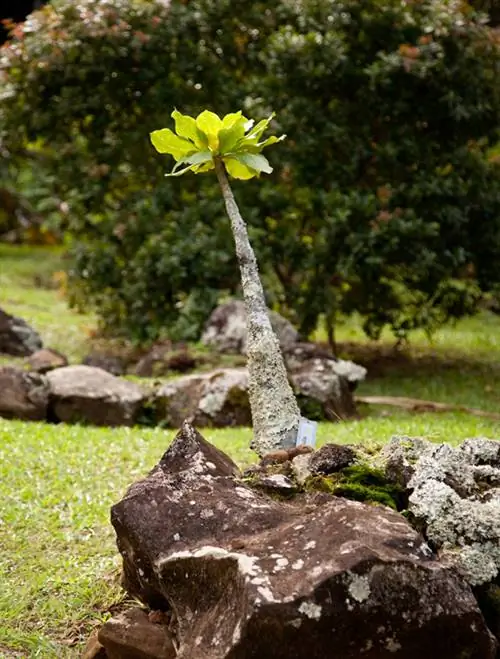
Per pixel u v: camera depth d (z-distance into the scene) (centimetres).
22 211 1983
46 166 1152
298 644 236
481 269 986
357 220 910
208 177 977
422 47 913
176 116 323
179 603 273
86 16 937
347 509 268
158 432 650
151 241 953
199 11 984
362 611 237
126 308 1002
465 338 1156
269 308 963
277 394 333
